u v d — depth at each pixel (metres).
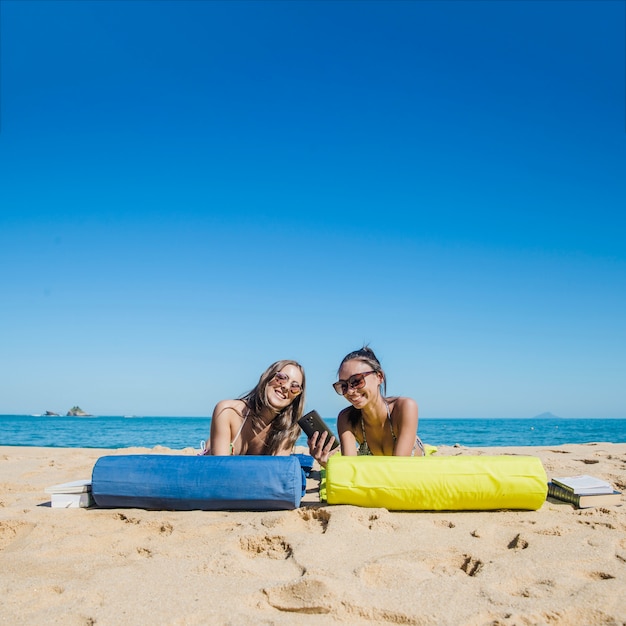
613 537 3.17
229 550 2.96
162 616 2.25
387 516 3.50
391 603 2.33
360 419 4.69
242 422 4.67
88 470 6.48
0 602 2.43
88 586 2.55
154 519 3.58
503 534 3.25
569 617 2.24
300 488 3.77
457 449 9.12
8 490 5.14
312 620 2.22
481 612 2.25
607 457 7.15
